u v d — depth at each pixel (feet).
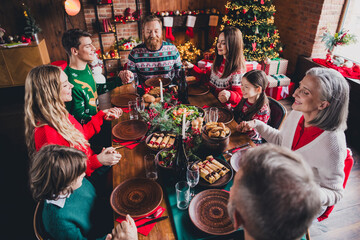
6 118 12.76
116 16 17.37
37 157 3.46
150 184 4.73
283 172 1.82
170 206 4.38
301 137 4.75
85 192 4.53
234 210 2.08
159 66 8.93
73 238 3.80
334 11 12.82
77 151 3.67
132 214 4.19
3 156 9.85
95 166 5.11
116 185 4.84
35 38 15.85
